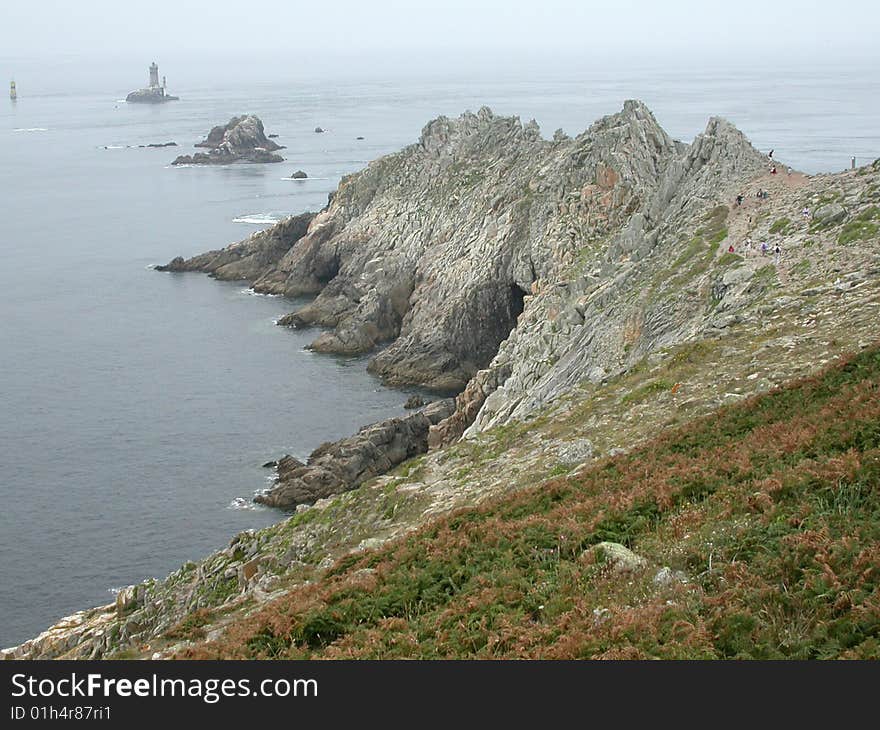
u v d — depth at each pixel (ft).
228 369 341.82
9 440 274.57
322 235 459.73
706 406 127.75
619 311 218.38
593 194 323.37
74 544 213.25
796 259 183.42
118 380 327.88
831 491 80.59
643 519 89.30
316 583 100.94
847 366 116.47
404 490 142.10
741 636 64.18
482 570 87.56
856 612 62.49
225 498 237.25
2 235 588.50
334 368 345.72
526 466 133.80
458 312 349.00
